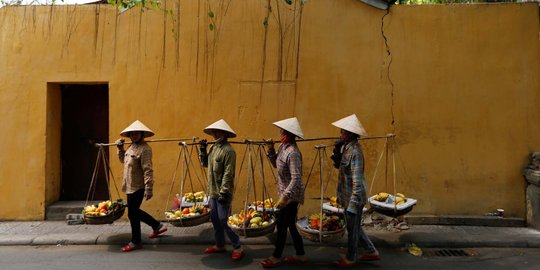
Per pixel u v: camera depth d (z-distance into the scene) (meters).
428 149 6.00
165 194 6.25
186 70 6.23
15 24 6.30
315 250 5.01
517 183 5.89
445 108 5.98
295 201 4.23
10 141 6.29
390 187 6.02
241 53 6.20
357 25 6.09
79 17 6.29
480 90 5.95
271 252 4.95
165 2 6.25
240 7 6.21
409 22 6.02
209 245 5.26
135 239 5.04
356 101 6.08
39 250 5.08
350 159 4.25
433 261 4.64
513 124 5.90
